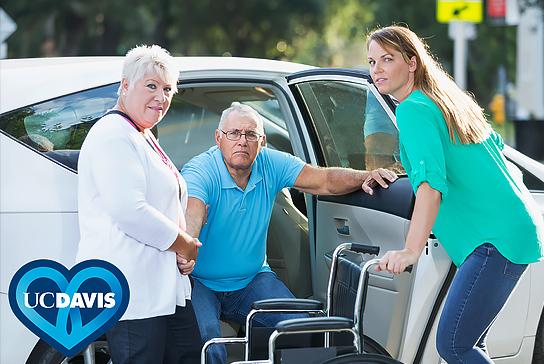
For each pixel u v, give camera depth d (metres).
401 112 2.79
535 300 3.49
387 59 2.90
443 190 2.71
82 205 2.73
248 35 25.30
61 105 3.02
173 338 3.04
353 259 3.46
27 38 21.66
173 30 24.16
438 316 3.20
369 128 3.51
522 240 2.81
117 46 23.70
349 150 3.61
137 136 2.76
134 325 2.75
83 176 2.73
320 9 24.73
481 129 2.86
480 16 8.62
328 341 3.05
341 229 3.56
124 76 2.78
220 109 4.50
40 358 2.92
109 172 2.64
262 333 3.30
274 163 3.58
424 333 3.22
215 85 3.57
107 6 22.48
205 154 3.53
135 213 2.65
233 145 3.36
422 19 17.23
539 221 2.89
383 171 3.35
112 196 2.63
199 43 25.28
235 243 3.46
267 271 3.65
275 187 3.57
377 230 3.31
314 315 3.40
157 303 2.76
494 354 3.45
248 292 3.51
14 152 2.87
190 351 3.05
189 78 3.47
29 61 3.38
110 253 2.69
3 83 2.98
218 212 3.43
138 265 2.72
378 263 2.74
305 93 3.76
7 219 2.80
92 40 22.97
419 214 2.72
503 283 2.82
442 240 2.94
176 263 2.85
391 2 17.39
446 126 2.80
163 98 2.80
